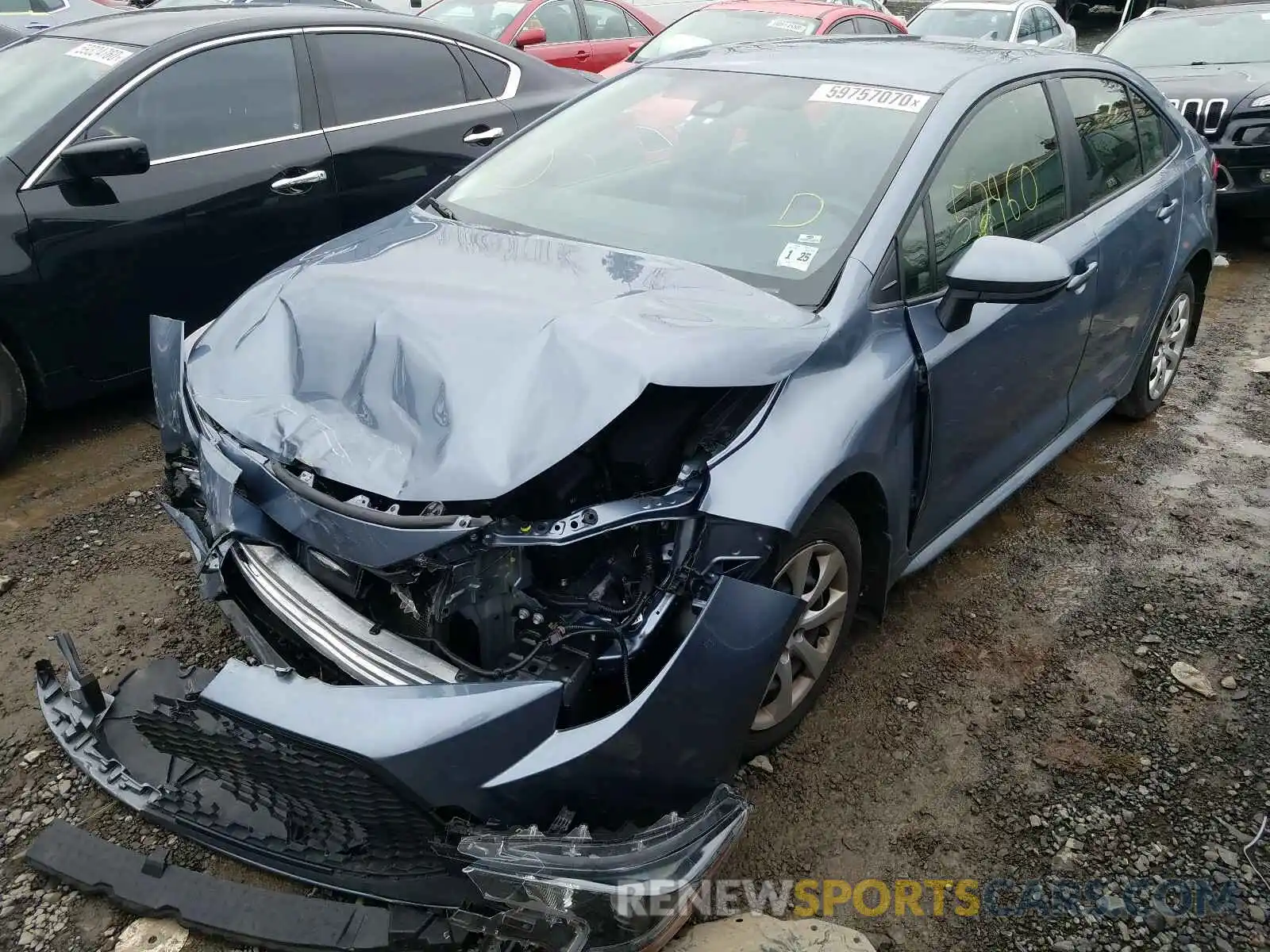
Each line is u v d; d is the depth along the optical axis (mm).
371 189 4992
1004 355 3182
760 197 2965
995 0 12461
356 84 4977
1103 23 20578
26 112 4152
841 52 3590
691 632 2010
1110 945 2346
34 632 3143
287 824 2279
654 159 3229
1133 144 4262
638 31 10445
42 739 2736
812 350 2414
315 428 2230
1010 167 3338
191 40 4465
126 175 4043
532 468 2012
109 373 4277
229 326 2713
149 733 2324
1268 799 2762
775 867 2482
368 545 2014
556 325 2264
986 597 3592
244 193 4504
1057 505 4246
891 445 2633
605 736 1939
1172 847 2604
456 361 2232
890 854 2545
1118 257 3889
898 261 2775
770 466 2236
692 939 2256
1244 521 4152
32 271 3916
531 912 1941
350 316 2457
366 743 1859
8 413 4012
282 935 2137
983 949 2320
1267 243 8289
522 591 2088
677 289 2529
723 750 2092
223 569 2410
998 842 2598
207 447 2412
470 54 5508
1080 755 2891
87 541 3648
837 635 2795
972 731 2957
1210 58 8641
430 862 2125
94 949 2189
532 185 3281
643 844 1965
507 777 1901
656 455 2156
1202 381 5590
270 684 1979
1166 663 3287
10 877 2348
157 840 2445
